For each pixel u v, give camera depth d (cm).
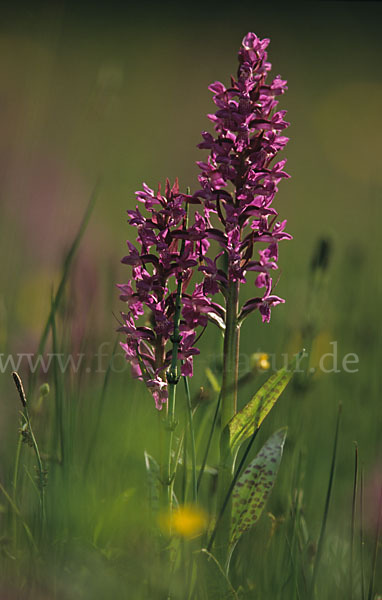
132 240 157
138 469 116
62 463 113
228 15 570
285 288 146
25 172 167
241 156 107
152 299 107
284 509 116
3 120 240
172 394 106
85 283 125
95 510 111
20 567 107
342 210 245
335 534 118
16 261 146
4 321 129
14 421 120
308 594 110
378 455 123
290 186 282
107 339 125
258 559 112
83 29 519
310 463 120
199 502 114
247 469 108
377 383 129
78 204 171
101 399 116
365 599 112
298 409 121
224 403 108
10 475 113
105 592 106
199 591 107
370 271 149
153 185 209
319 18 577
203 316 107
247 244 108
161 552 107
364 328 134
